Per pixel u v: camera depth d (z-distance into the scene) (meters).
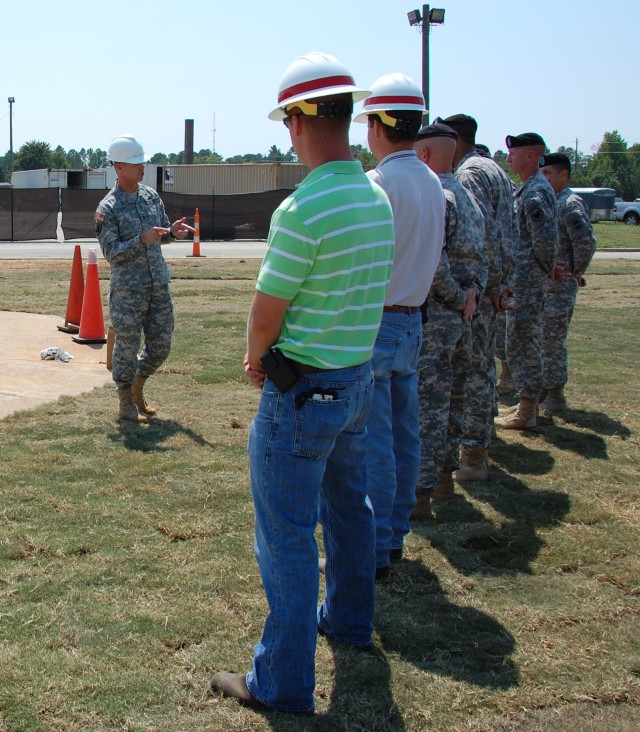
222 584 3.70
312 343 2.69
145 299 5.94
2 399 6.65
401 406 3.92
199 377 7.64
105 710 2.81
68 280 14.62
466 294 4.30
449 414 4.70
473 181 4.91
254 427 2.81
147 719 2.78
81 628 3.29
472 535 4.37
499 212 5.02
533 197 6.00
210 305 12.23
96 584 3.66
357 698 2.95
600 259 23.64
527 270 6.19
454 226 4.25
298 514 2.78
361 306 2.73
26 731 2.69
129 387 6.09
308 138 2.71
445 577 3.91
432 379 4.38
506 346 6.48
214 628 3.34
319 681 3.04
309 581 2.79
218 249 24.86
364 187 2.74
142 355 6.14
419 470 4.46
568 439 6.27
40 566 3.80
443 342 4.34
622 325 11.65
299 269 2.61
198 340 9.41
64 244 25.25
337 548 3.20
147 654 3.14
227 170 38.94
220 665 3.10
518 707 2.93
